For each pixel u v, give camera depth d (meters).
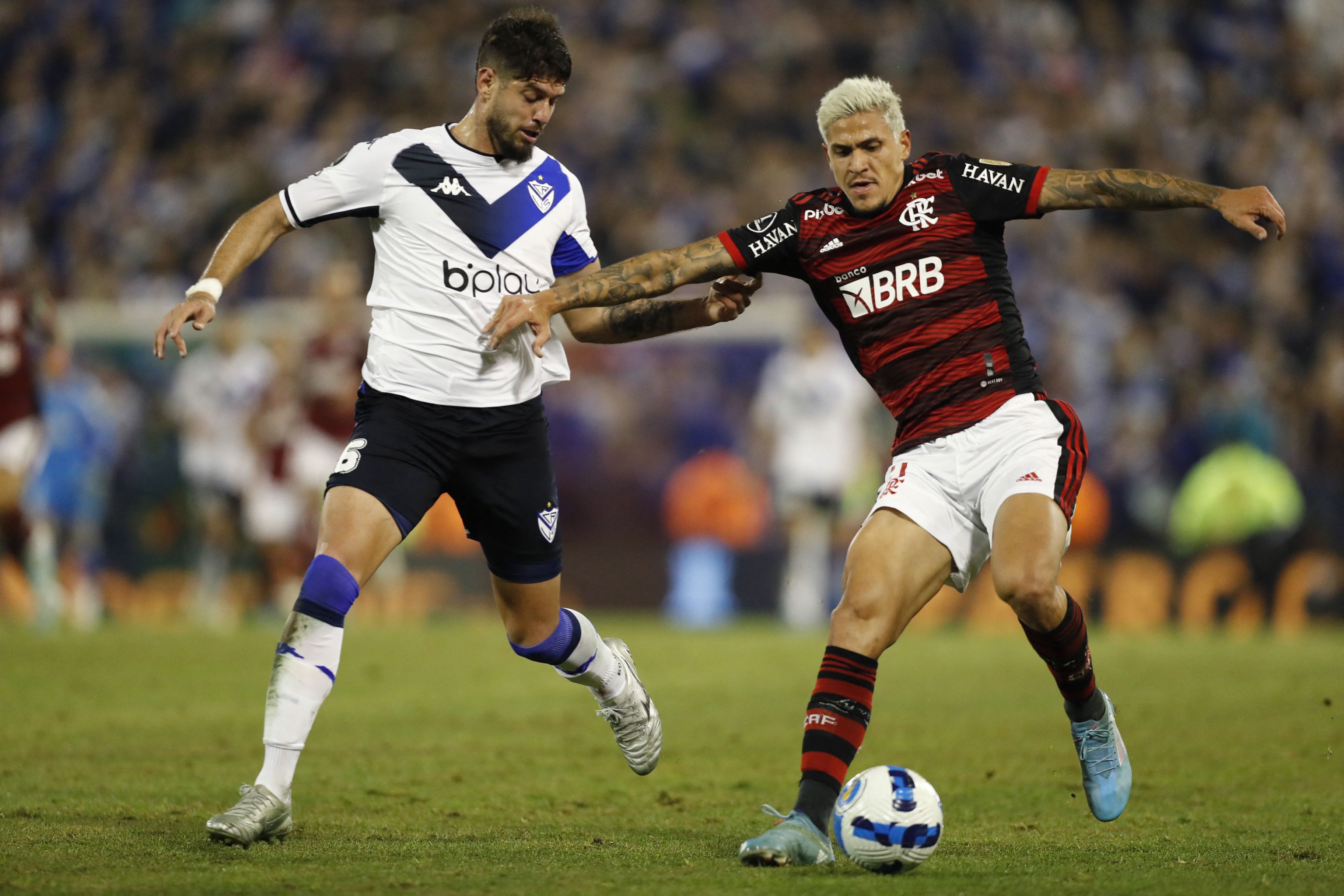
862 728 15.37
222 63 83.25
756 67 81.06
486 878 13.96
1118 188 15.96
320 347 45.47
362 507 16.61
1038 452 15.97
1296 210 73.50
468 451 17.34
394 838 16.47
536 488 17.88
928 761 22.61
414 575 53.81
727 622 55.88
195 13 85.00
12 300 40.12
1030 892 13.40
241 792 16.19
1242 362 64.38
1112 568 53.97
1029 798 19.67
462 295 17.14
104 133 81.44
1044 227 71.38
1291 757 22.55
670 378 59.53
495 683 32.34
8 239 78.94
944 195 16.33
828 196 16.78
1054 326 67.25
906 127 16.52
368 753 23.23
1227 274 70.50
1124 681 31.66
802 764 15.34
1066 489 15.87
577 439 59.06
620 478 58.97
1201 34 82.06
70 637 41.25
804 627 50.41
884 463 55.44
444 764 22.31
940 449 16.23
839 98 16.17
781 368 50.91
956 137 77.19
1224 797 19.58
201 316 16.25
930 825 14.28
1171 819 18.11
